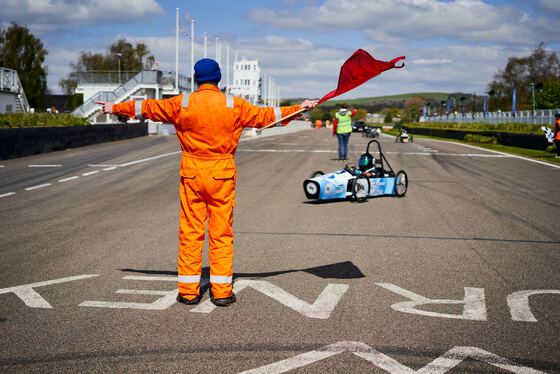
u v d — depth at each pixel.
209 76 4.46
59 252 6.49
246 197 11.16
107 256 6.30
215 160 4.45
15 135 19.39
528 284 5.23
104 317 4.24
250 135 42.94
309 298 4.74
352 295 4.83
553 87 68.12
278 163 18.58
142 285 5.14
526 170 17.52
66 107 91.00
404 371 3.29
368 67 4.55
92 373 3.26
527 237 7.50
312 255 6.37
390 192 11.46
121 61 92.69
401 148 28.70
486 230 7.97
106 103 4.61
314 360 3.44
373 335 3.87
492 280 5.36
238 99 4.48
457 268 5.81
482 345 3.71
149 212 9.33
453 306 4.55
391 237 7.43
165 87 49.31
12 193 11.55
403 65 4.59
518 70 89.62
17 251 6.55
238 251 6.55
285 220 8.67
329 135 51.94
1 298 4.73
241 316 4.27
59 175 14.61
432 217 9.05
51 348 3.63
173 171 15.53
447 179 14.74
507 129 42.16
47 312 4.36
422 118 93.56
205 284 5.27
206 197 4.46
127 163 17.72
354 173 10.86
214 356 3.50
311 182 10.23
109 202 10.41
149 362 3.40
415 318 4.24
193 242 4.54
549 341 3.79
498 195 11.80
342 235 7.54
